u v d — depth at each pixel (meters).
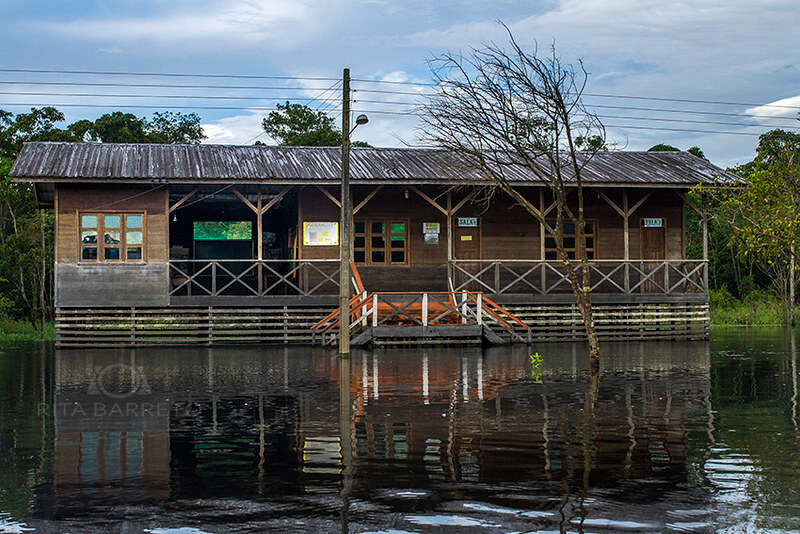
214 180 21.72
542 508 6.54
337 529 6.11
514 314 24.14
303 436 9.21
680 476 7.43
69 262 22.31
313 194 24.23
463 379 14.26
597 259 25.38
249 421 10.19
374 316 21.59
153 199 22.61
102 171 21.81
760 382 13.88
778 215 18.92
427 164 24.03
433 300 22.44
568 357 18.53
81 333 22.34
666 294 24.42
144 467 7.88
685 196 24.58
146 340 22.44
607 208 25.56
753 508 6.54
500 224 25.22
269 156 24.25
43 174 21.14
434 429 9.55
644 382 13.84
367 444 8.76
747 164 23.69
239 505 6.67
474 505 6.62
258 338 22.69
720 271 46.28
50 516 6.43
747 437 9.08
